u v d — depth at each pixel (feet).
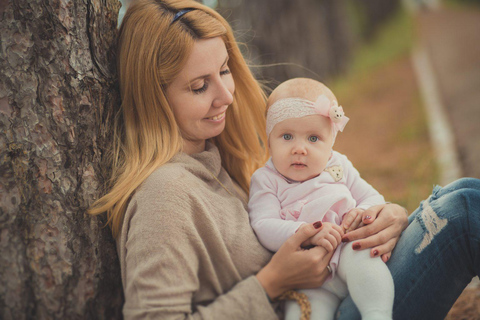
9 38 6.03
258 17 28.43
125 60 6.99
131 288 5.79
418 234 6.40
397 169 19.57
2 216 5.92
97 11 6.86
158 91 6.82
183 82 6.83
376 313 5.84
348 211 7.12
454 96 29.91
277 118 7.29
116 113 7.17
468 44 48.42
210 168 7.44
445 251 6.22
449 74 37.04
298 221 6.89
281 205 7.25
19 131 6.08
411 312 6.31
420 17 84.99
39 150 6.15
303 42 31.48
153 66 6.75
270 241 6.70
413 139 23.66
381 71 43.68
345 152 24.53
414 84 36.78
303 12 31.63
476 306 9.11
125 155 6.83
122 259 6.24
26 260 5.97
